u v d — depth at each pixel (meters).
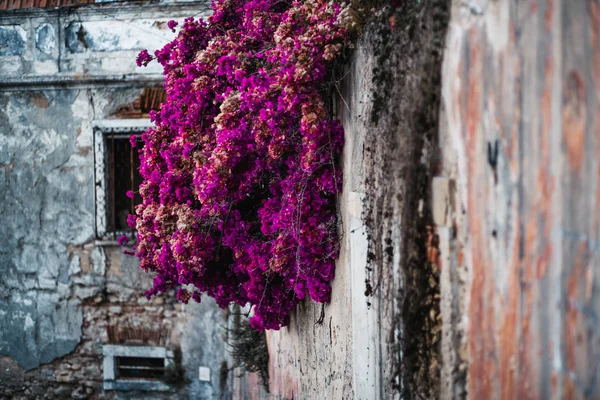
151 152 4.82
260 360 7.08
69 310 9.05
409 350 2.34
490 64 1.66
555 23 1.37
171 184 4.46
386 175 2.55
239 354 7.52
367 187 2.86
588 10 1.25
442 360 2.04
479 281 1.77
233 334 8.23
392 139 2.46
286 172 3.86
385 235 2.60
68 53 8.71
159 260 4.69
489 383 1.74
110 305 9.02
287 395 5.61
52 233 8.94
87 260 8.94
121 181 8.85
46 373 9.20
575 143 1.30
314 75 3.19
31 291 9.05
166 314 8.99
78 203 8.86
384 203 2.59
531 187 1.48
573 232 1.32
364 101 2.90
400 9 2.36
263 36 4.16
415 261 2.24
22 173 8.91
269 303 4.44
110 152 8.80
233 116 3.71
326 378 3.93
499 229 1.64
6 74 8.80
